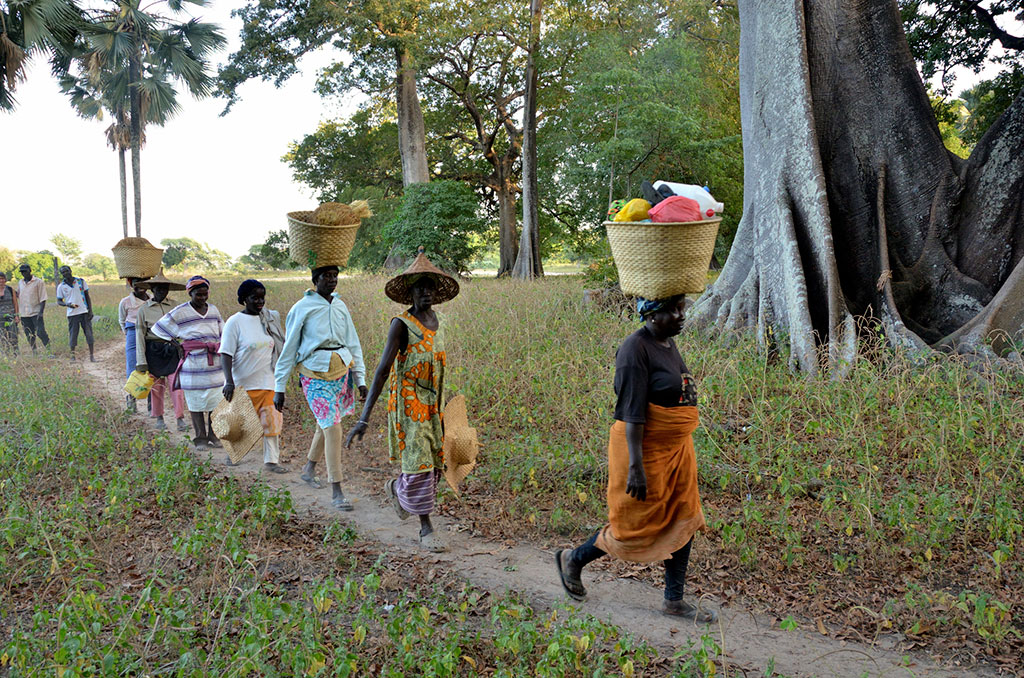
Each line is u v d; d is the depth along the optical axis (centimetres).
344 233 585
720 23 2867
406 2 2805
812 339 846
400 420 496
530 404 788
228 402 648
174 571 437
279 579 448
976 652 374
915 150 934
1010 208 895
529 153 2981
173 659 352
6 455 636
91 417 816
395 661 343
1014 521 477
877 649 379
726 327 962
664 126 2414
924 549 462
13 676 313
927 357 752
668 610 411
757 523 498
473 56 3447
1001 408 623
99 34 2869
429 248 3119
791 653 377
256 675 343
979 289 884
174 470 591
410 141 3272
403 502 504
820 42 953
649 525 390
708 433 629
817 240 904
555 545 508
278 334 694
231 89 2956
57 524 476
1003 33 1427
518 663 348
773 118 959
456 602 423
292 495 613
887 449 608
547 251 3850
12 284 1434
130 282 915
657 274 365
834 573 453
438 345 502
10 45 1886
